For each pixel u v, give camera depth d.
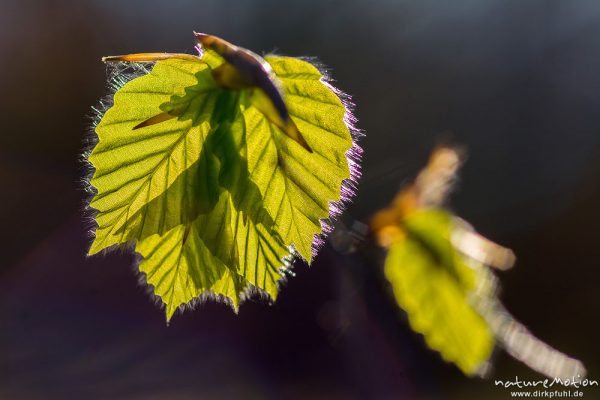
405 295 0.31
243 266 0.30
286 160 0.29
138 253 0.31
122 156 0.30
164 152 0.30
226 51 0.28
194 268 0.30
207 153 0.30
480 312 0.31
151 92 0.29
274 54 0.29
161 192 0.30
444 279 0.31
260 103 0.28
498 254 0.31
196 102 0.29
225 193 0.30
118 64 0.30
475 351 0.31
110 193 0.30
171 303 0.30
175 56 0.29
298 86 0.29
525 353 0.31
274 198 0.30
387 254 0.32
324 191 0.30
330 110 0.29
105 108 0.30
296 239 0.30
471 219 1.20
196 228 0.30
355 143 0.30
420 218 0.32
